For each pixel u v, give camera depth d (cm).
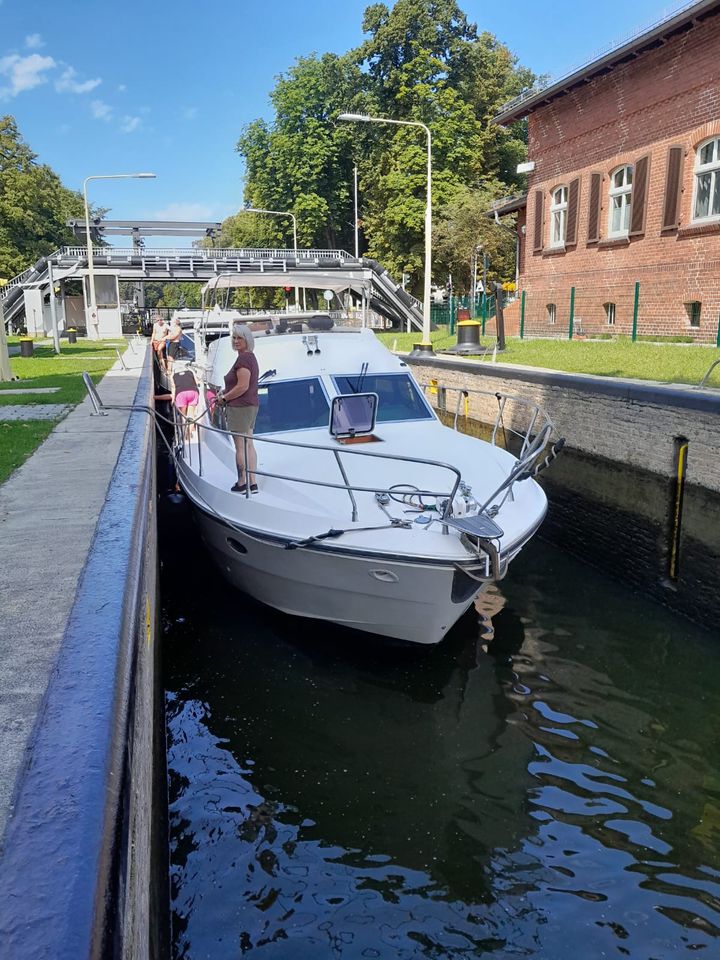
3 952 155
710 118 1639
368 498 629
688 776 524
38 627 327
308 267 4081
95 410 982
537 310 2364
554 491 1095
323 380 802
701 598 768
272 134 5291
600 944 388
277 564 640
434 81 4575
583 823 477
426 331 2019
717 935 393
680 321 1748
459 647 693
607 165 1984
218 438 807
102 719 243
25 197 5116
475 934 394
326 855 448
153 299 11600
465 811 486
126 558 402
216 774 519
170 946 383
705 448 777
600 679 654
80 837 190
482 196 3875
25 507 527
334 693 616
